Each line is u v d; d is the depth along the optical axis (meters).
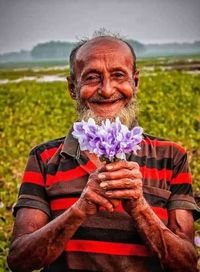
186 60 44.09
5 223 6.50
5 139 12.30
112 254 2.90
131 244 2.92
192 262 2.96
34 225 2.97
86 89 2.96
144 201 2.76
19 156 10.63
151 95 16.75
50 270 2.99
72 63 3.12
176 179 3.04
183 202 3.01
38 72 41.97
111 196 2.67
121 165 2.65
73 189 2.96
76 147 3.01
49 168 3.03
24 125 14.16
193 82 19.67
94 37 3.07
